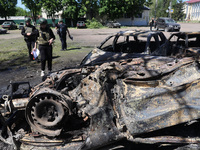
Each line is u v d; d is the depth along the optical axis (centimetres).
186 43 557
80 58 841
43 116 253
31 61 825
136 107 243
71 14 3356
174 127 261
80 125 279
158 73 283
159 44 493
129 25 3888
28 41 802
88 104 255
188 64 286
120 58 417
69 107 246
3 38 1825
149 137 240
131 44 517
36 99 249
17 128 292
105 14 3434
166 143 240
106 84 260
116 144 245
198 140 240
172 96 247
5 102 266
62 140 253
